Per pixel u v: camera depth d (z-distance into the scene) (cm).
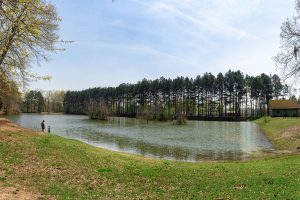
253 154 3966
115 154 2934
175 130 7838
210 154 4031
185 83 16138
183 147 4688
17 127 3700
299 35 3625
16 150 2367
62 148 2720
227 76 15162
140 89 16975
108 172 2030
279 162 2286
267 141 5369
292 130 5562
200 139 5741
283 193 1361
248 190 1504
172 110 13175
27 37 906
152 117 12456
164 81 16612
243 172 2016
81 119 13725
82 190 1520
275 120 9056
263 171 1966
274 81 14588
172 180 1900
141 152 4197
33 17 816
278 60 3766
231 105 15425
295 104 11631
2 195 1259
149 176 2008
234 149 4453
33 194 1342
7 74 1160
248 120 13238
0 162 1920
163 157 3797
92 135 6488
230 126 9419
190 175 2042
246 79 15000
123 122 11575
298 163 2116
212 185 1700
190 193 1563
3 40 832
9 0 743
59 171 1897
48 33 1137
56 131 7412
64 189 1494
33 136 3159
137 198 1470
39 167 1938
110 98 18900
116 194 1516
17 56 1171
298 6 3606
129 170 2159
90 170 2034
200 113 16075
